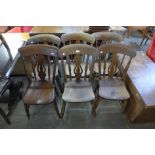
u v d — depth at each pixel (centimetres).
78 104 250
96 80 243
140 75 216
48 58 210
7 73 213
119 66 228
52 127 217
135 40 442
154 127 220
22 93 266
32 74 231
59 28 300
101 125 221
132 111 214
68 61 212
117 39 247
